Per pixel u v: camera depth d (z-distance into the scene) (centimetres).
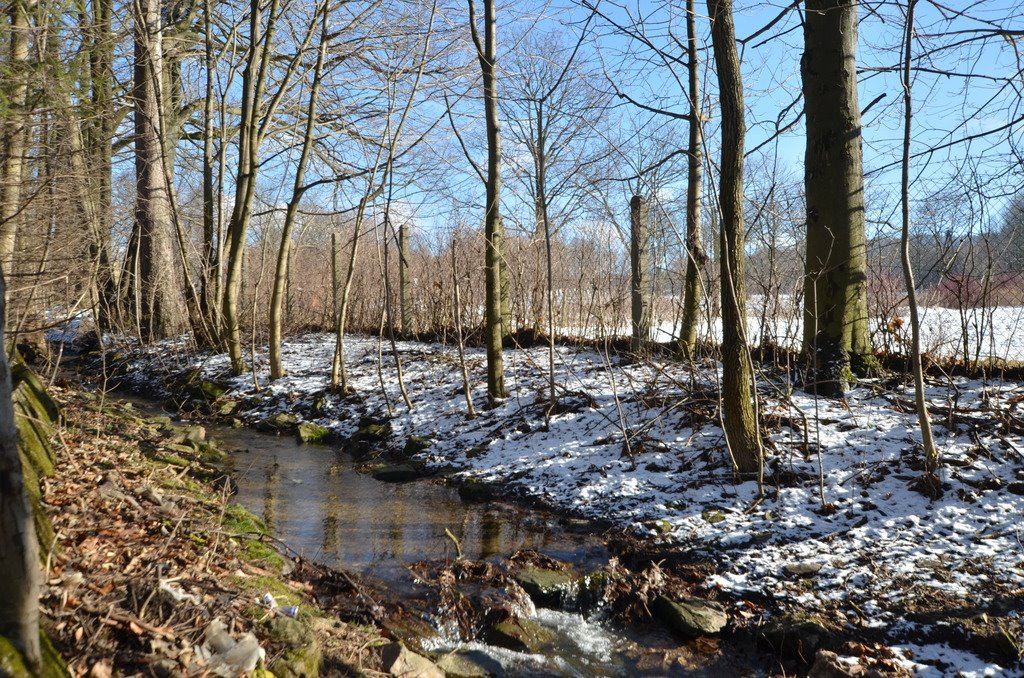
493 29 903
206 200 1582
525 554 582
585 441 797
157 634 337
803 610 484
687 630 484
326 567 534
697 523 611
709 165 619
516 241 1378
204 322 1469
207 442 934
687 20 819
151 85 1529
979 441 640
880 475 629
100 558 403
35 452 512
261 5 1352
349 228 1750
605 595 527
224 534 512
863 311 806
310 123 1195
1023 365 791
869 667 418
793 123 837
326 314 1800
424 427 948
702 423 759
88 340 1698
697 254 906
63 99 1030
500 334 952
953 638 439
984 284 813
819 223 805
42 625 315
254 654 347
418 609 493
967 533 540
